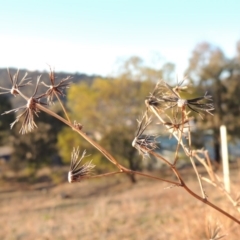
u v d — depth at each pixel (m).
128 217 7.73
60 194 19.84
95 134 22.20
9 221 10.05
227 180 1.94
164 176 20.64
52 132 26.86
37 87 0.73
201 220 2.51
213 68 23.19
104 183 22.44
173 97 0.77
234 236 1.76
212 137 23.73
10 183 25.89
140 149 0.75
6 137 27.45
